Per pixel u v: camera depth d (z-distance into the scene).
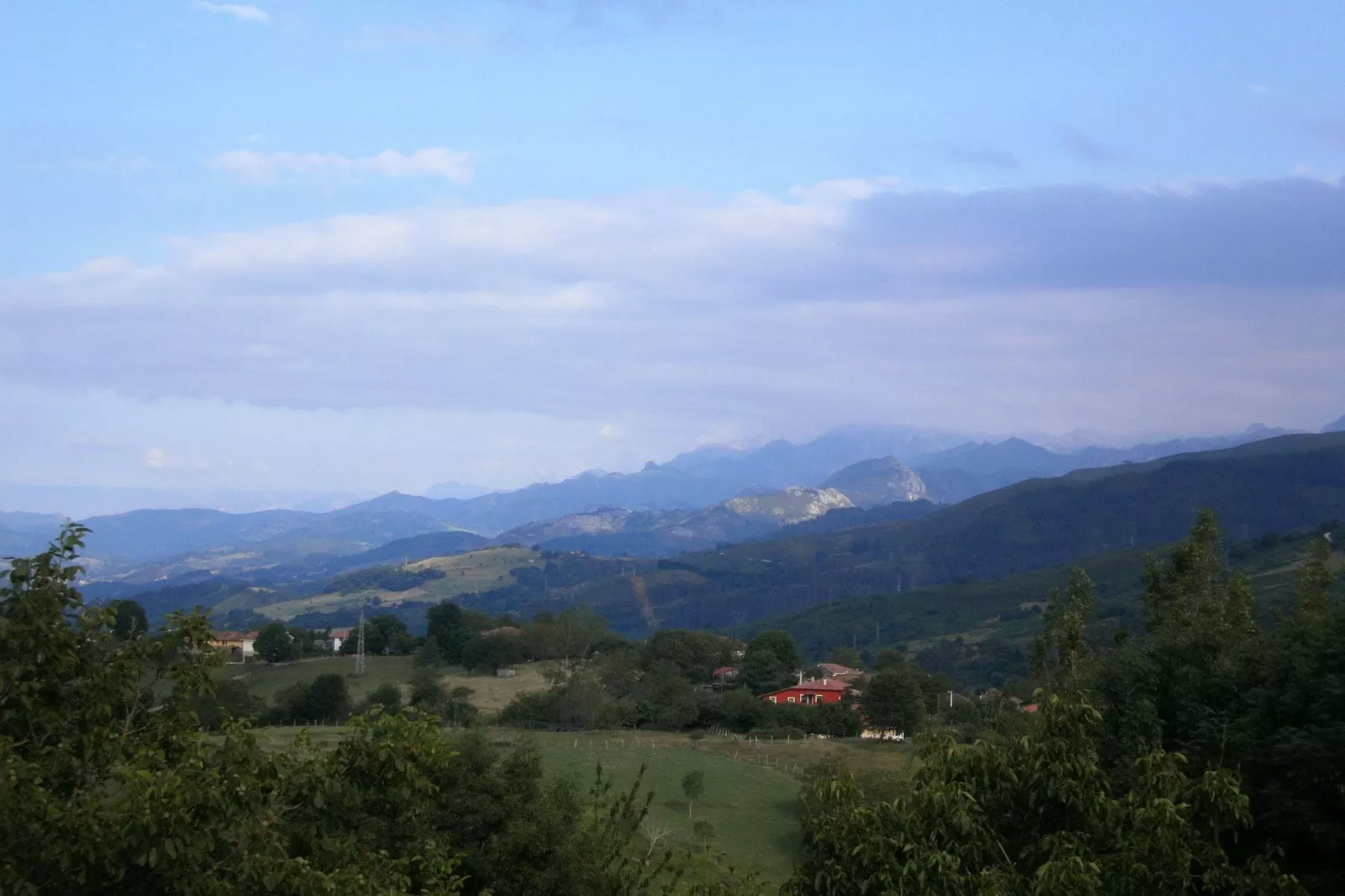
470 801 21.11
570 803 22.72
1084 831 10.64
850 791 11.13
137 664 11.71
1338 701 13.45
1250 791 13.75
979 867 10.37
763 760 58.94
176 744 11.37
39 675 11.02
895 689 73.25
